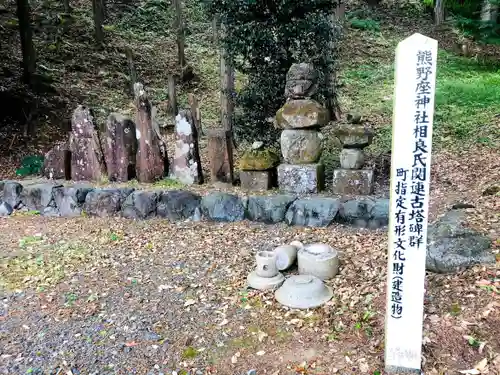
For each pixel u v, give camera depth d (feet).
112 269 13.57
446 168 20.51
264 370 9.01
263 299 11.46
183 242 15.34
